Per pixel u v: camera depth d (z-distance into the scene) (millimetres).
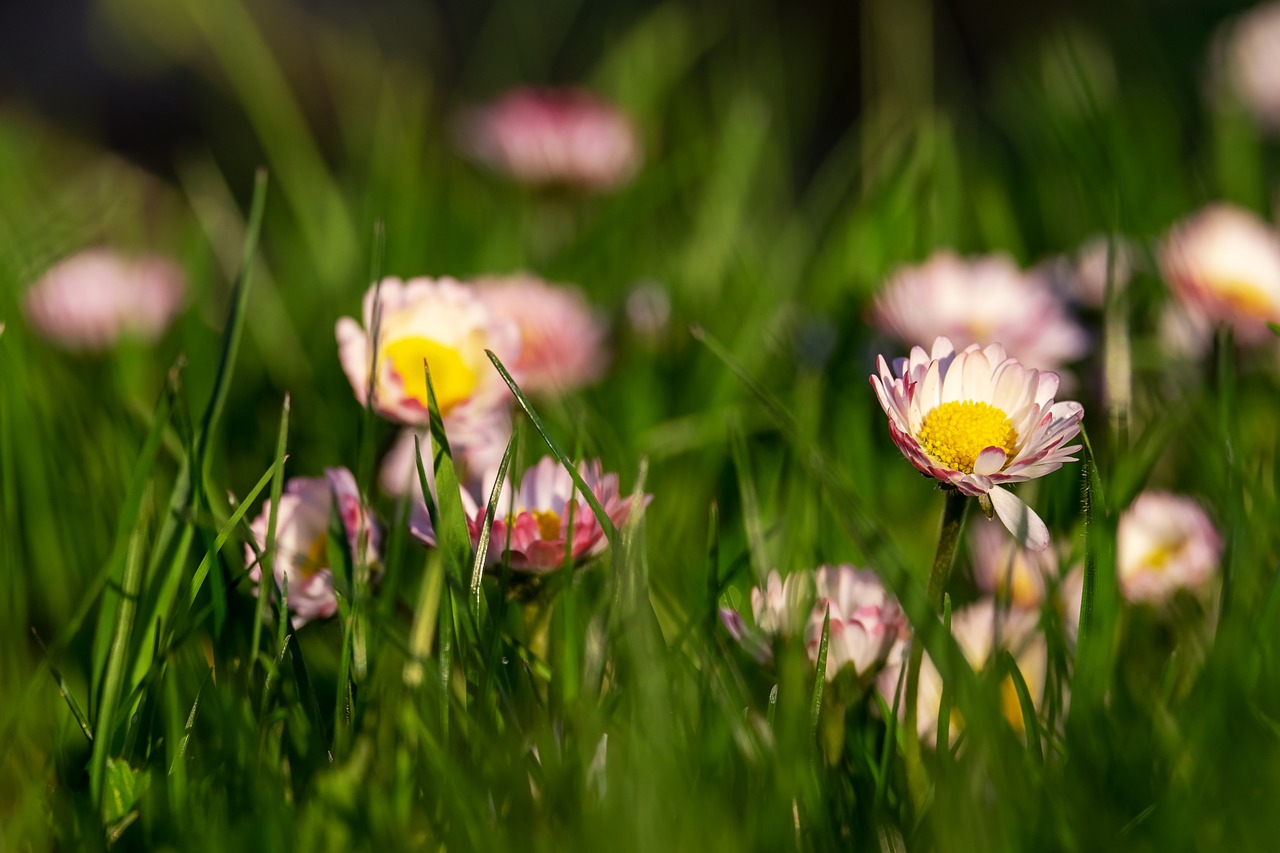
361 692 580
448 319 613
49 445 643
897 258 743
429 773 572
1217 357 678
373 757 576
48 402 655
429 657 584
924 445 574
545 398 675
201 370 709
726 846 560
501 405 620
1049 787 566
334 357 713
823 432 681
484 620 588
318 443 682
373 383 599
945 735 571
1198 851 563
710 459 672
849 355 699
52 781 584
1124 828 566
